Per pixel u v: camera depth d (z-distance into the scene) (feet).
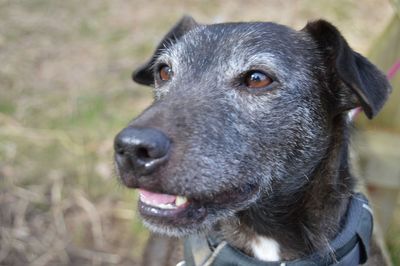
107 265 2.64
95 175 3.00
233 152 1.71
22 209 2.82
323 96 1.86
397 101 2.33
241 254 1.82
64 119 3.35
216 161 1.67
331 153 1.85
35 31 4.27
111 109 3.43
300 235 1.83
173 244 2.15
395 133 2.36
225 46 1.83
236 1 4.73
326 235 1.81
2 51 4.00
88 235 2.75
